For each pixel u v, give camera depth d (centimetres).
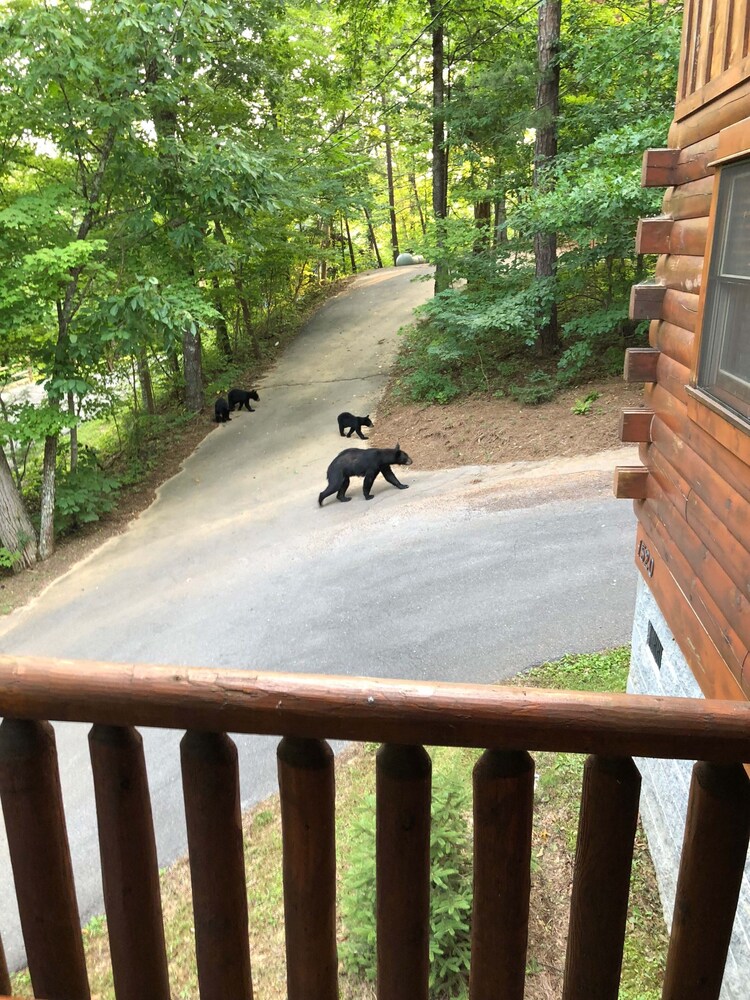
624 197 845
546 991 319
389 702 90
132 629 789
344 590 763
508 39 1323
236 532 1000
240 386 1650
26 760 106
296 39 1465
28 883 116
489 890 108
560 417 1054
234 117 1380
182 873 446
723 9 278
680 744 90
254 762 531
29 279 898
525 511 832
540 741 91
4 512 1016
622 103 982
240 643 707
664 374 363
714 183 274
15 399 1193
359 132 1617
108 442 1569
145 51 881
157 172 955
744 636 254
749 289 242
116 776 107
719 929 107
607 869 105
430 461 1090
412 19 1415
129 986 124
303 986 119
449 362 1321
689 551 324
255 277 1662
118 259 1054
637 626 451
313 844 107
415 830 103
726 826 99
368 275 2397
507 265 1223
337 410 1409
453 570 746
